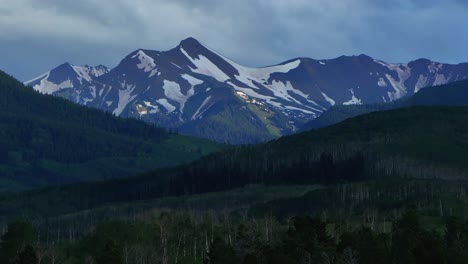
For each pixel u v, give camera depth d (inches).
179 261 7150.6
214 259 6038.4
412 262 5782.5
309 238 6033.5
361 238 6053.2
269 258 5812.0
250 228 6796.3
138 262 7052.2
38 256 6624.0
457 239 6215.6
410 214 6643.7
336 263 5762.8
